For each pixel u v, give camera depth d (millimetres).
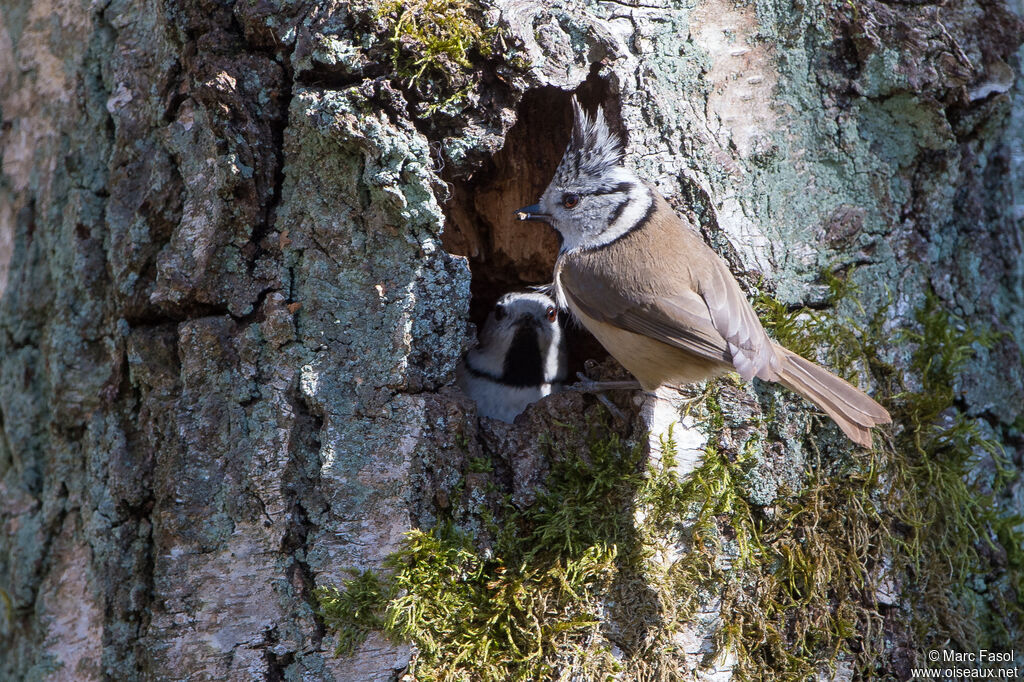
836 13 7523
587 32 7016
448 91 6633
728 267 7211
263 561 6238
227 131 6445
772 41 7547
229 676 6148
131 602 6445
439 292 6586
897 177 7578
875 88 7531
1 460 7797
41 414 7527
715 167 7348
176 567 6281
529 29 6832
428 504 6355
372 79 6395
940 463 7238
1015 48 7820
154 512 6492
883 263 7465
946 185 7645
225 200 6504
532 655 6180
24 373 7574
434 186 6781
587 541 6488
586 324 7953
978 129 7871
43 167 7750
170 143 6711
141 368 6688
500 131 6820
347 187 6445
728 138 7406
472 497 6465
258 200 6531
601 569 6383
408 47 6406
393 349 6375
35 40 7969
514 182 8500
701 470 6777
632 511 6617
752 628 6625
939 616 6887
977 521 7211
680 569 6594
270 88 6535
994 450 7309
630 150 7336
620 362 7555
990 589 7176
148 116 7059
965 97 7617
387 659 6082
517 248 8992
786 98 7516
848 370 7219
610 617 6402
